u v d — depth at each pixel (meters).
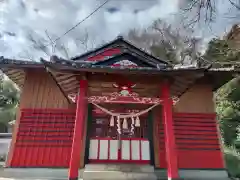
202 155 10.54
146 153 9.76
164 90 8.04
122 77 7.98
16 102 26.44
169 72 7.32
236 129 15.73
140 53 11.80
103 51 12.36
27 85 11.35
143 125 10.70
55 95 11.38
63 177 9.59
